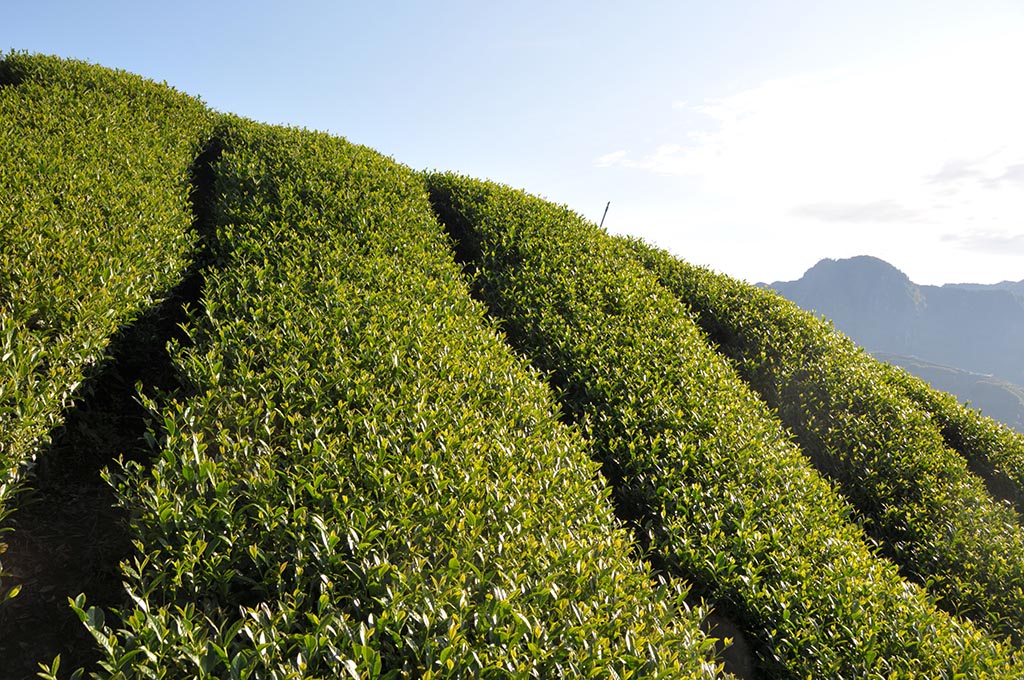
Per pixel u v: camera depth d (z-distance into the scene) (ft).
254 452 17.63
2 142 33.96
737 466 27.35
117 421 23.71
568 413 30.94
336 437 18.75
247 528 14.73
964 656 20.10
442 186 58.23
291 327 24.71
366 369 23.58
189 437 16.93
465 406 23.07
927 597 24.72
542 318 37.14
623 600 16.21
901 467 33.91
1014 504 37.04
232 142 55.42
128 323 24.06
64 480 20.24
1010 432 41.04
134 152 42.19
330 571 14.08
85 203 30.40
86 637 15.06
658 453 27.17
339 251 34.53
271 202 40.45
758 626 20.61
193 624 12.46
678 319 42.57
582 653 13.56
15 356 17.70
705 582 21.50
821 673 18.74
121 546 17.99
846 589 21.52
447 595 13.82
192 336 23.31
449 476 18.62
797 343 45.01
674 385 33.17
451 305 33.60
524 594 14.87
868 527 32.45
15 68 56.75
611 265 47.75
